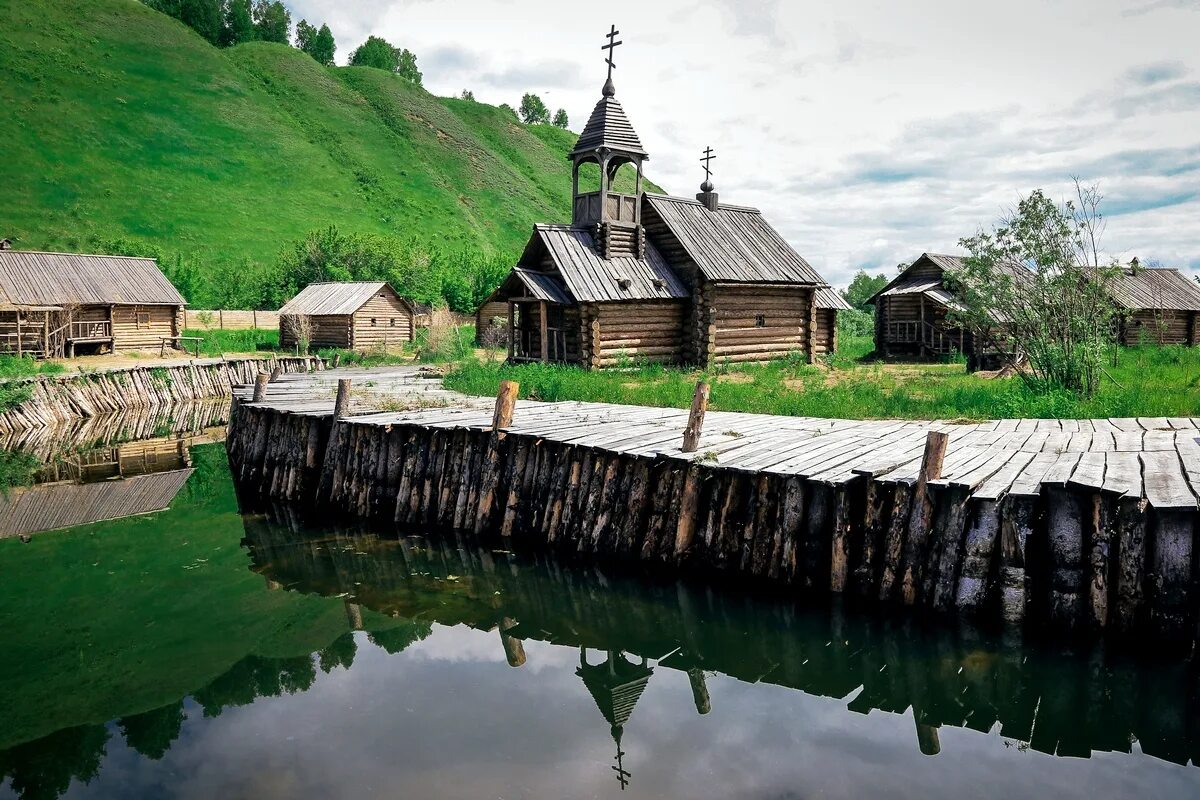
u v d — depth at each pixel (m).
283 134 117.50
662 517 10.47
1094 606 7.57
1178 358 27.92
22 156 87.00
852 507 9.22
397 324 49.22
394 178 120.56
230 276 68.75
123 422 27.55
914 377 24.94
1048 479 8.09
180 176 95.94
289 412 16.20
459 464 12.95
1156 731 6.41
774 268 30.70
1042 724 6.58
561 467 11.68
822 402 17.66
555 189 146.88
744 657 8.11
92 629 9.05
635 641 8.62
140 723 6.80
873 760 6.07
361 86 149.88
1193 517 7.17
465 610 9.65
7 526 14.02
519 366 25.59
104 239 77.31
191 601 10.08
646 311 28.34
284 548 12.43
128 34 123.06
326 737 6.50
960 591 8.07
